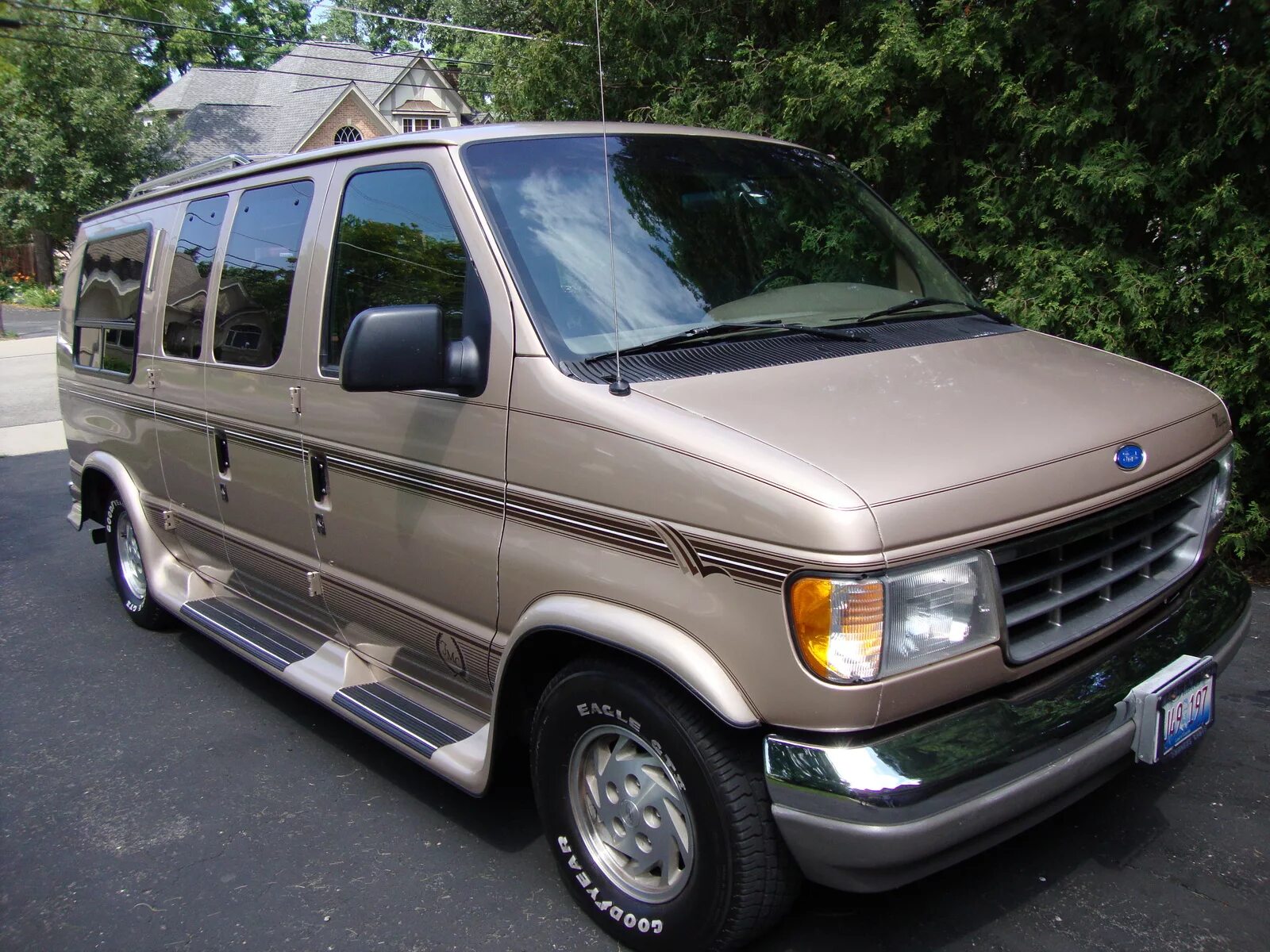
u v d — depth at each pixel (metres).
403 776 4.04
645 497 2.56
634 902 2.84
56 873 3.51
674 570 2.52
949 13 5.94
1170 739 2.68
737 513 2.38
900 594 2.27
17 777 4.21
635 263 3.20
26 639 5.82
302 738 4.43
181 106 39.34
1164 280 5.39
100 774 4.18
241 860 3.52
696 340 3.02
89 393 5.78
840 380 2.81
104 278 5.68
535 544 2.88
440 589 3.28
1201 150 5.18
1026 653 2.50
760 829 2.49
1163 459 2.84
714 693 2.42
